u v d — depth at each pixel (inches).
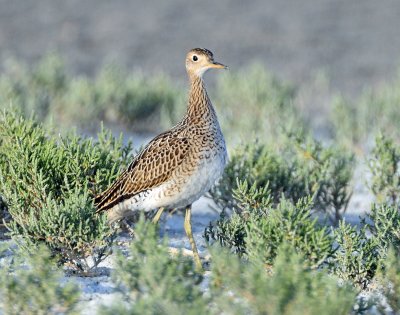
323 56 1897.1
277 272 472.7
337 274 579.2
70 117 1284.4
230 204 754.8
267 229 561.6
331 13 2235.5
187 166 630.5
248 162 767.1
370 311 510.3
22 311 480.1
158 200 640.4
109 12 2230.6
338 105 1269.7
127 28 2097.7
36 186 637.9
